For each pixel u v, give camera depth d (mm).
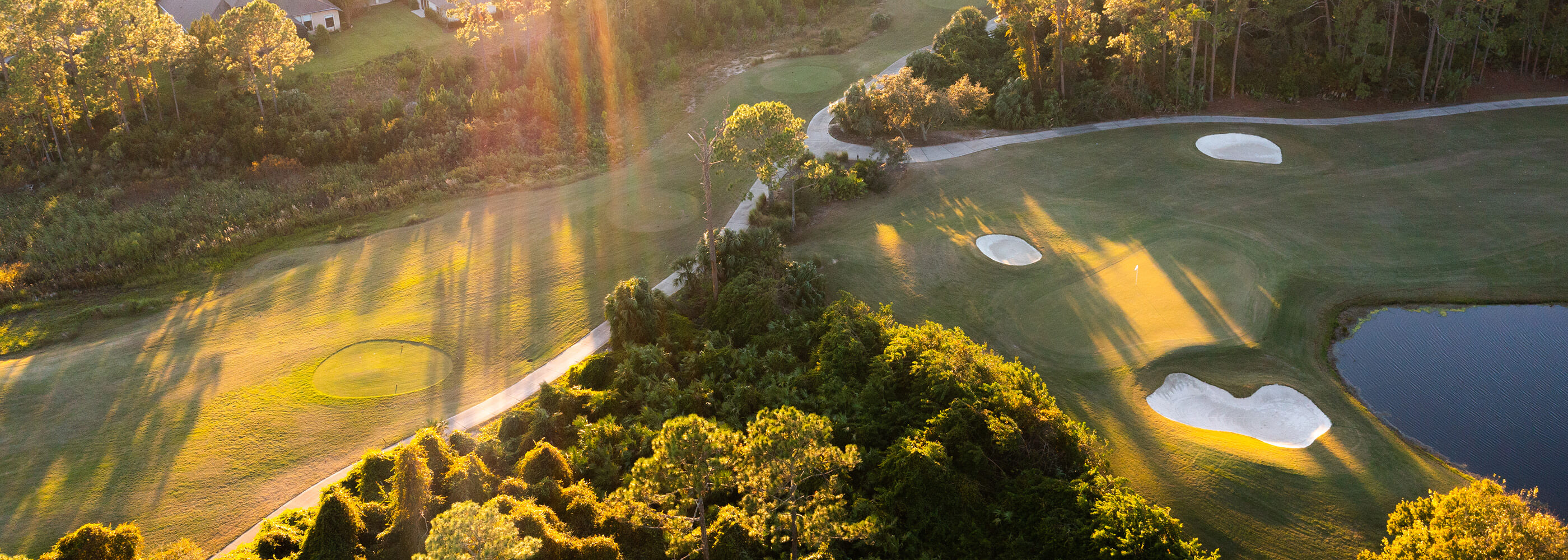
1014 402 31000
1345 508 29312
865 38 86062
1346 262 46188
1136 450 32656
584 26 81438
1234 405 35469
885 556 26438
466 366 39594
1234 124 64688
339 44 82125
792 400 34031
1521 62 70500
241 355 40531
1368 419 34812
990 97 67812
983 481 29219
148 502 31438
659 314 40531
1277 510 29359
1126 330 40719
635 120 70500
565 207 55844
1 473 32812
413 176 61875
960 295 44406
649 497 22188
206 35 77312
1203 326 40656
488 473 28203
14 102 61938
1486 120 63594
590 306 44062
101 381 38625
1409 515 25969
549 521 25656
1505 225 49500
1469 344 39938
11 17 62188
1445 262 46156
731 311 41031
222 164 64438
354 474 30219
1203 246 47781
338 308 44562
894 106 60906
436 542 18516
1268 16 67438
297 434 34969
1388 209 51750
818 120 68000
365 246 51531
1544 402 36219
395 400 37094
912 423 32000
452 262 49000
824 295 43531
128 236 53469
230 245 52406
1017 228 50844
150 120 68312
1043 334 40906
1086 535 25484
